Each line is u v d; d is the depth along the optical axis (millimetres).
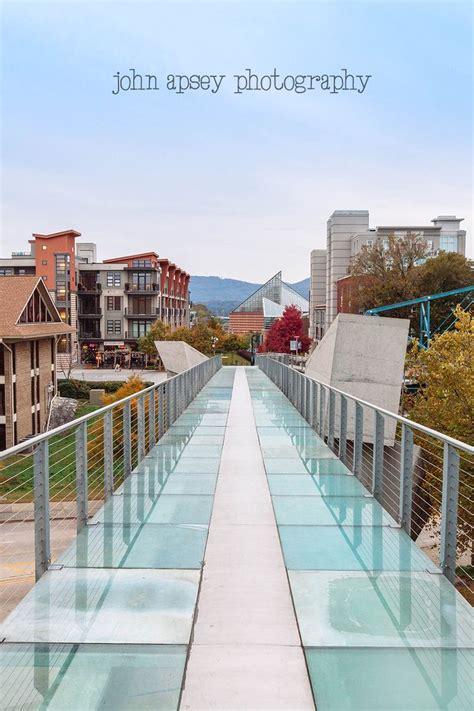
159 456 8461
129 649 3311
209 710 2807
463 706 2830
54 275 66312
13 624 3561
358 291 47812
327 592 4059
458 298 43938
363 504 6137
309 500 6266
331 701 2873
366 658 3254
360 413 7293
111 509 5855
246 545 4941
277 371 21797
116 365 64438
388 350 14617
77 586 4094
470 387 15219
